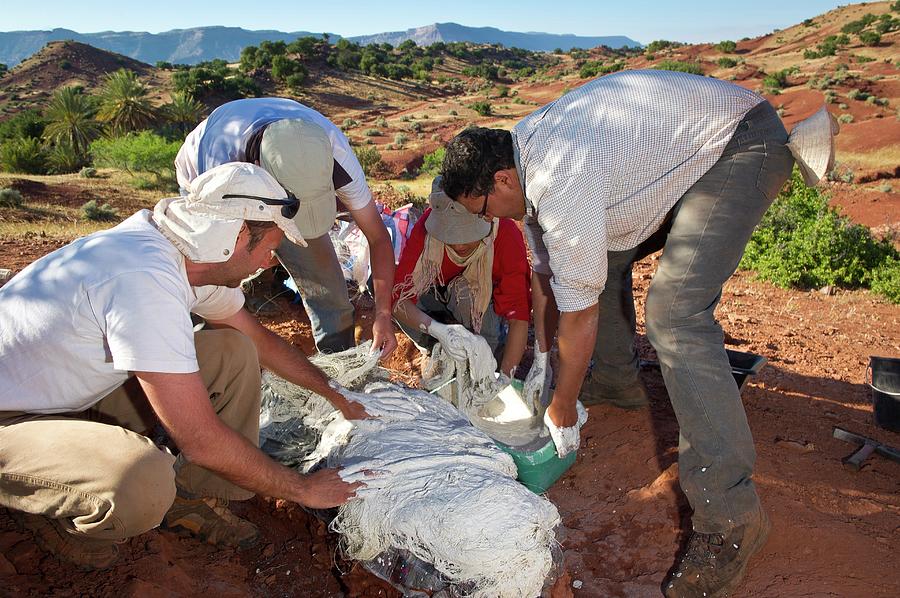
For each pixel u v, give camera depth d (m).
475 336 3.46
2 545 2.45
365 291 5.37
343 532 2.56
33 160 46.12
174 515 2.80
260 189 2.18
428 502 2.40
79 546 2.35
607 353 3.82
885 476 3.36
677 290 2.51
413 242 3.83
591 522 3.10
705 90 2.53
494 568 2.27
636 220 2.64
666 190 2.55
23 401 2.19
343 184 3.37
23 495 2.20
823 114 2.51
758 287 9.25
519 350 3.81
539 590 2.36
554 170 2.44
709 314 2.54
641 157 2.48
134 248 2.13
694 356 2.49
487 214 2.76
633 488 3.29
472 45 192.00
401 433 2.86
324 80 110.69
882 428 3.94
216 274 2.27
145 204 24.53
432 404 3.20
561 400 2.80
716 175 2.53
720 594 2.56
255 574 2.76
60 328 2.10
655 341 2.58
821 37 119.69
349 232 5.62
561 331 2.62
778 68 90.31
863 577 2.63
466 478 2.51
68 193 24.58
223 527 2.85
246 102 3.36
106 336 2.09
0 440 2.16
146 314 2.05
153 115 61.03
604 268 2.49
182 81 94.69
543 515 2.40
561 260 2.48
